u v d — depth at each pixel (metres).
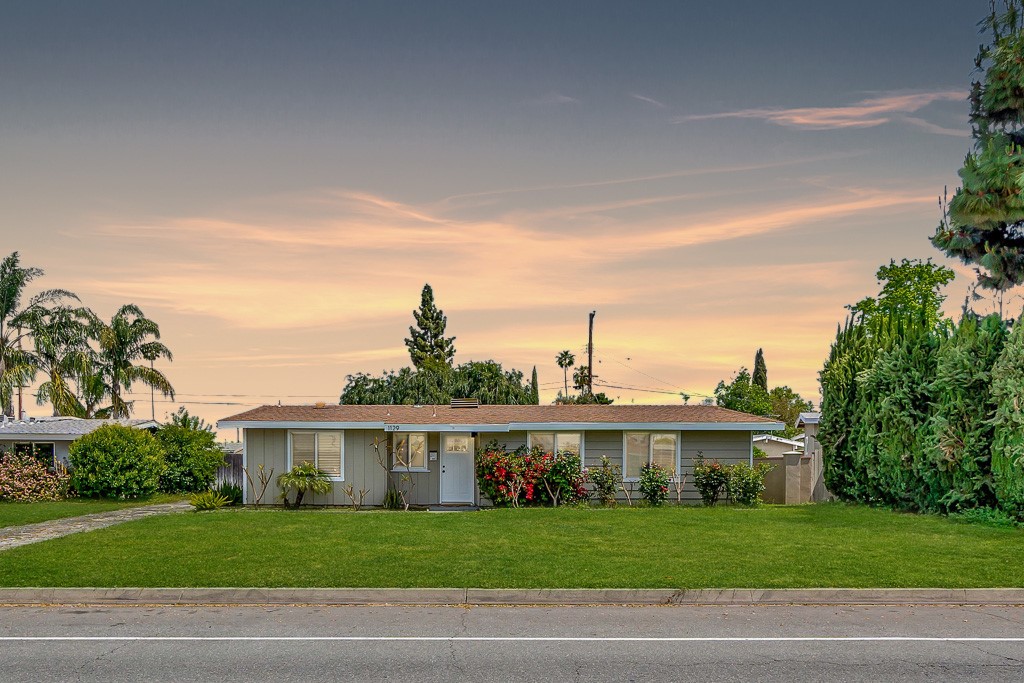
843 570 13.05
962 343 19.64
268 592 11.73
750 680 7.91
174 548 15.19
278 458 26.38
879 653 8.89
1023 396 17.53
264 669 8.24
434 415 27.31
